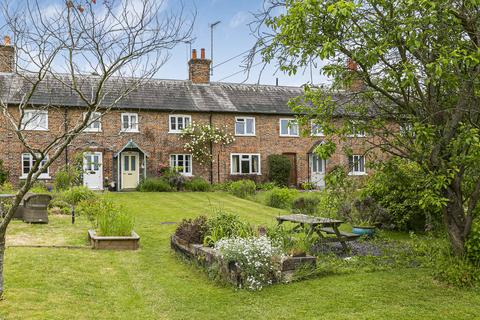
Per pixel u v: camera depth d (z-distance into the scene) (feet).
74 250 33.50
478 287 25.13
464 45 23.08
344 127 27.20
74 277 26.43
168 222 50.26
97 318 20.57
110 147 88.99
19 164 83.35
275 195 67.31
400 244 38.58
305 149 102.63
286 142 101.45
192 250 30.66
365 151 27.89
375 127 27.25
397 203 46.06
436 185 23.44
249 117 99.25
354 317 20.90
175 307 22.40
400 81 23.45
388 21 22.86
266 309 22.12
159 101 93.20
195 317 21.11
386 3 22.93
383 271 29.60
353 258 32.30
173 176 89.25
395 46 23.86
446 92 25.43
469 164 24.18
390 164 27.99
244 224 32.14
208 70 101.91
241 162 98.17
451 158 24.04
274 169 97.71
